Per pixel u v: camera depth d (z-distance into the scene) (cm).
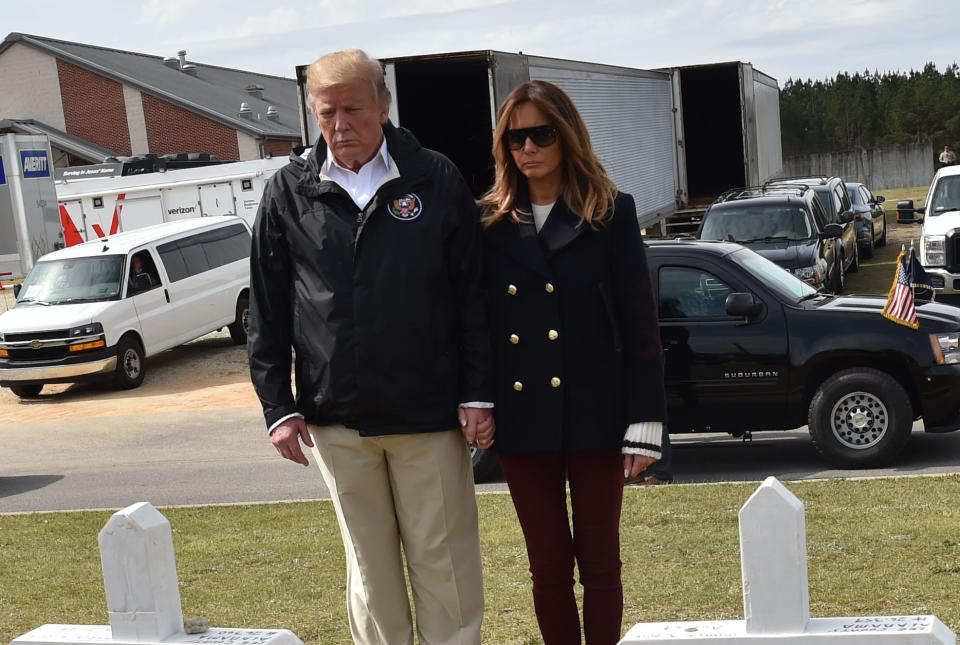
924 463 863
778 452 949
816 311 871
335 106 317
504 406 339
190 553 693
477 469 908
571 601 350
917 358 844
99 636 255
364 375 322
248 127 4828
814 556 575
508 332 339
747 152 2512
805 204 1811
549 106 330
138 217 2477
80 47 5253
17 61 5091
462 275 332
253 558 670
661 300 892
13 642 258
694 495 760
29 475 1146
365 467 335
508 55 1456
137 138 4997
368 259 321
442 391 328
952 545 576
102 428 1434
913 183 6650
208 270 1948
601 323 337
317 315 326
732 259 898
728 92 2658
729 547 608
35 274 1805
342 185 327
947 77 8300
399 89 1503
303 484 978
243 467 1095
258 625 518
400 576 350
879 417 850
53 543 765
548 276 335
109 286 1762
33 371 1683
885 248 2923
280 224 332
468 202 334
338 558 656
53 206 2189
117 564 246
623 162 2039
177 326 1853
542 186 342
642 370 336
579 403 335
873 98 8400
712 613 489
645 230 2512
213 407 1542
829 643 226
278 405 333
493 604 525
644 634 236
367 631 352
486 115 1605
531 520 346
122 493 998
